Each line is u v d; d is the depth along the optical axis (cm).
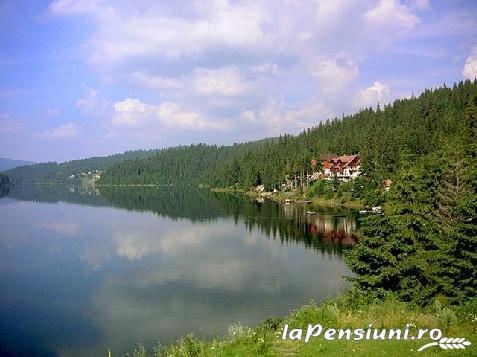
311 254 5897
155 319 3531
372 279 2614
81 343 3091
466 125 8356
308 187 14650
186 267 5256
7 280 4750
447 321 1938
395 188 3009
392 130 14675
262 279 4669
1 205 14088
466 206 2642
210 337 3114
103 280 4716
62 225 9056
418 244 2700
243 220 9500
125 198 17500
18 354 2934
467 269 2555
